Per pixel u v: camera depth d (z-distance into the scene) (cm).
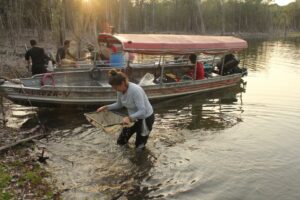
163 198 592
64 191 598
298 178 676
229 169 706
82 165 700
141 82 1252
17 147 768
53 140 827
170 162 727
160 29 7000
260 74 1920
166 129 930
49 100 1025
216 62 1725
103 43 1402
